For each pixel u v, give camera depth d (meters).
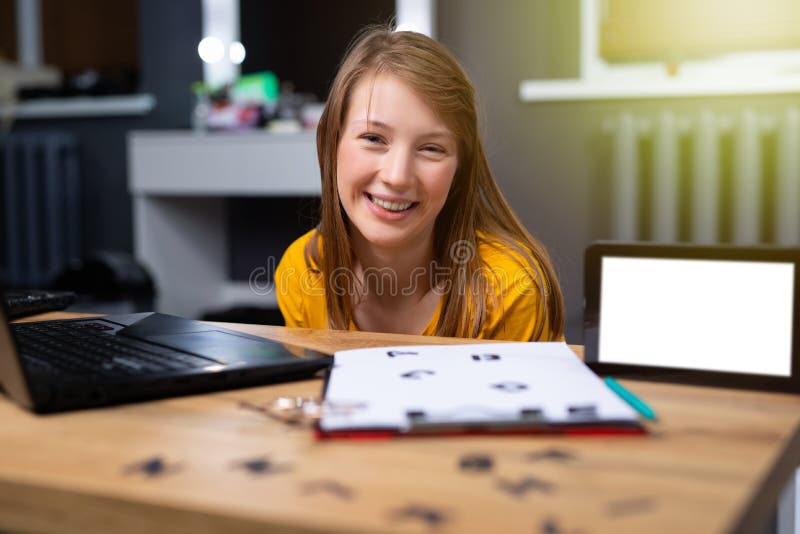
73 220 3.43
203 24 3.23
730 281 0.58
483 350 0.63
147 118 3.36
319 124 0.93
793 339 0.56
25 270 3.53
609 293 0.61
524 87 2.58
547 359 0.60
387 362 0.59
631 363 0.60
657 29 2.48
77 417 0.50
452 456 0.42
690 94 2.45
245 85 2.88
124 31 3.42
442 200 0.84
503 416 0.46
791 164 2.33
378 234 0.84
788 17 2.38
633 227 2.48
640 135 2.52
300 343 0.71
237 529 0.35
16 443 0.45
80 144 3.47
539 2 2.62
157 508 0.37
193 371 0.56
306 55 3.05
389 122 0.81
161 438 0.46
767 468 0.40
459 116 0.85
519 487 0.38
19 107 3.46
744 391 0.56
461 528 0.33
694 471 0.40
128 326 0.75
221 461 0.42
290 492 0.37
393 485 0.38
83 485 0.38
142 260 2.93
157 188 2.84
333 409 0.47
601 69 2.59
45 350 0.64
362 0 2.91
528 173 2.67
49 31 3.50
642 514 0.34
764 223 2.52
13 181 3.46
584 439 0.45
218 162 2.74
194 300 3.18
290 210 3.33
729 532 0.33
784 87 2.34
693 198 2.47
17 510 0.40
